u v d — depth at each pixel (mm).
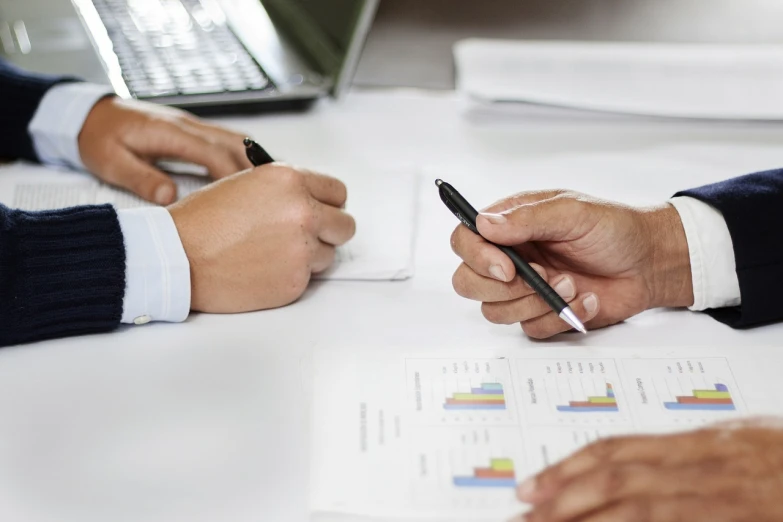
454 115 1084
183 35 1176
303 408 588
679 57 1135
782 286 671
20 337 650
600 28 1266
